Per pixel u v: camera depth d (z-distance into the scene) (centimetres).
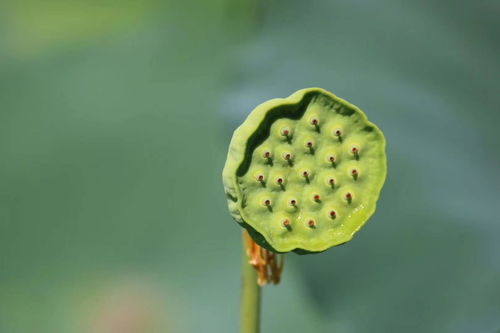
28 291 125
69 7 112
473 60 88
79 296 124
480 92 88
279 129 60
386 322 84
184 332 117
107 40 119
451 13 90
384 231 86
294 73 89
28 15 114
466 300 83
